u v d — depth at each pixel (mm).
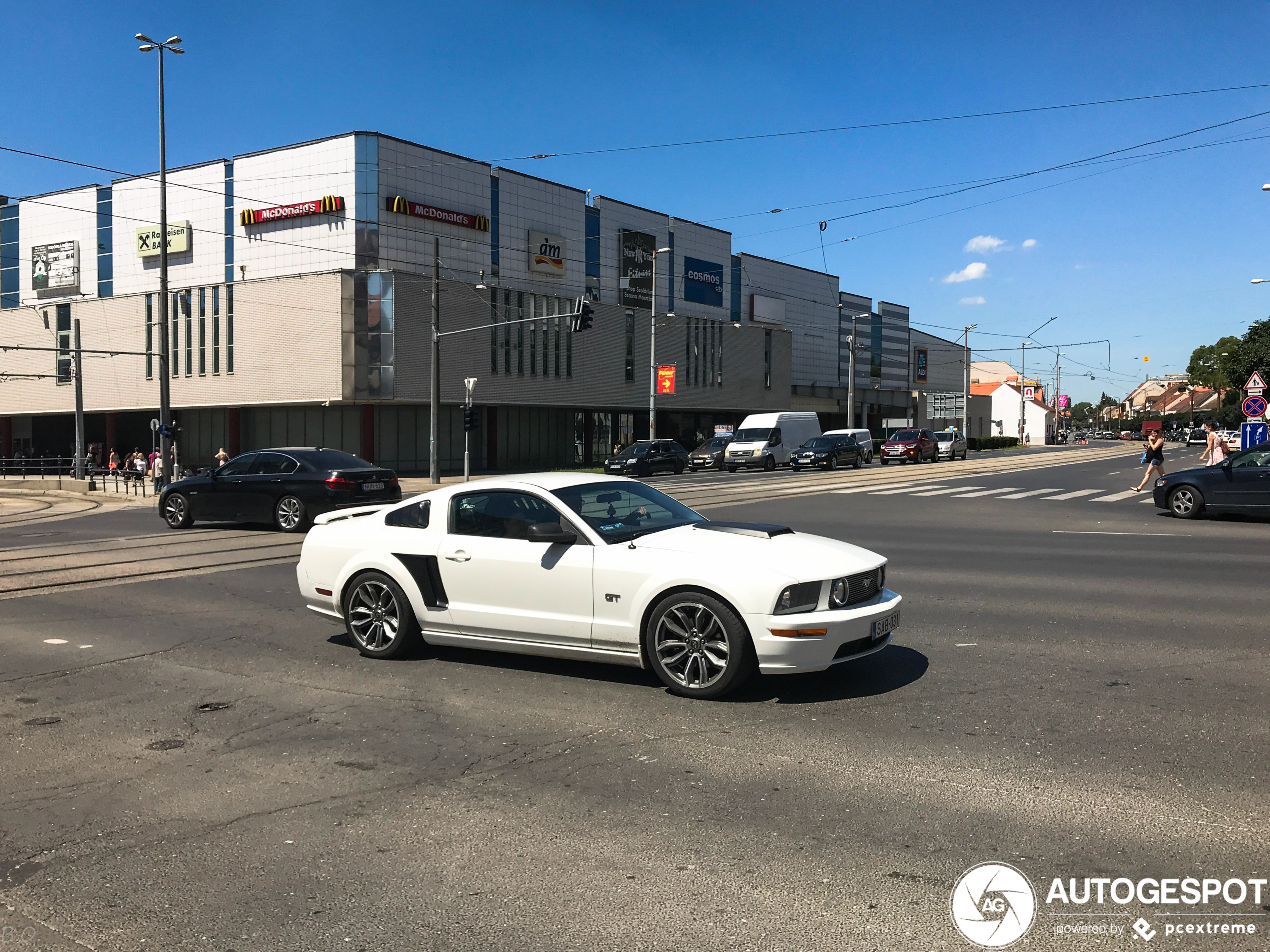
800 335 71688
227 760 4922
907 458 45594
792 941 3072
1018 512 19500
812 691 5988
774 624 5539
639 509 6730
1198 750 4793
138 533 16344
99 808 4301
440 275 44906
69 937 3186
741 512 19344
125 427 50781
